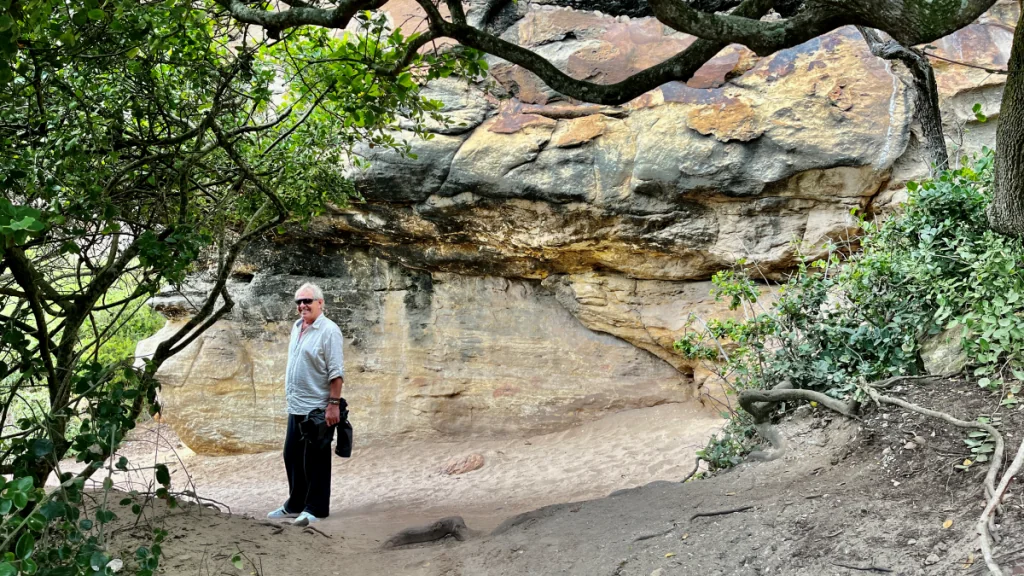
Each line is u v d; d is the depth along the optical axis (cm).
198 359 1247
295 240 1223
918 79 767
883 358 504
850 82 949
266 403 1238
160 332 1300
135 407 397
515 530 461
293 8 454
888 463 398
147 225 507
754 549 343
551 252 1094
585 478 897
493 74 1085
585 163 1027
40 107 419
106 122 457
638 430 1064
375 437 1205
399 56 490
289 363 637
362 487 980
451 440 1182
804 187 958
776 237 984
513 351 1177
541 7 1109
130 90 500
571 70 1065
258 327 1241
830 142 933
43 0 333
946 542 302
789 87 972
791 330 588
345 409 634
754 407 548
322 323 629
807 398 517
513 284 1186
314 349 623
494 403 1177
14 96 414
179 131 569
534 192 1041
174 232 432
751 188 966
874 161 920
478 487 916
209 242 474
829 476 416
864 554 313
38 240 396
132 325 1672
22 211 229
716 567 338
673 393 1122
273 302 1233
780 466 471
